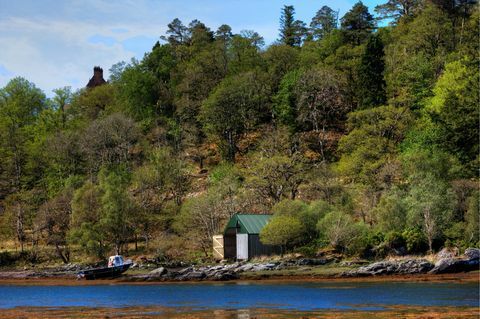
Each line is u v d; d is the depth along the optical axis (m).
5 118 161.00
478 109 112.31
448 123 111.94
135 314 45.66
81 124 173.00
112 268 85.19
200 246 101.62
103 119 160.00
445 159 100.00
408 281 67.31
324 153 143.25
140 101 187.62
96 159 146.25
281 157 113.38
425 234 83.12
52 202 113.75
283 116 150.00
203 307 49.28
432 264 74.44
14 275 92.88
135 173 129.25
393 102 132.25
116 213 103.38
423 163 97.94
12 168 148.38
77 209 105.25
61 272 93.62
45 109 184.12
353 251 84.81
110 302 55.16
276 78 175.25
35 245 114.81
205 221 103.00
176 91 186.88
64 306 52.91
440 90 132.25
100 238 103.06
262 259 88.25
